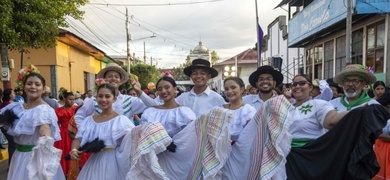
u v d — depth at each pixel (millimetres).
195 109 4488
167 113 3842
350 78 4238
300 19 13898
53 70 14984
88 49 19172
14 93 8273
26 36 8766
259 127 3543
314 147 3488
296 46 15914
